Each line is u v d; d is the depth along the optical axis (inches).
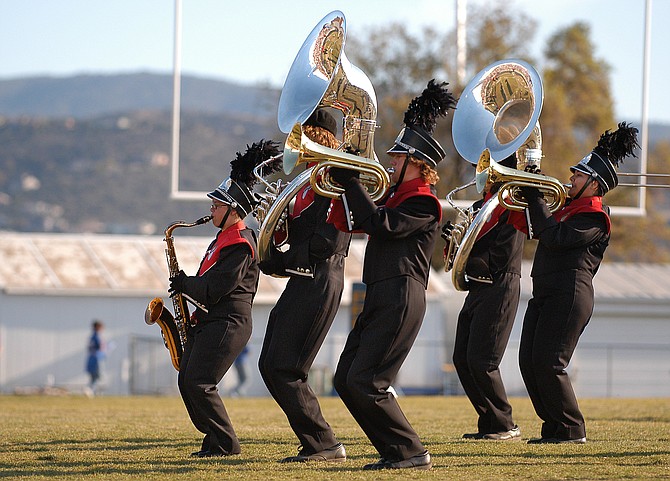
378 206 568.4
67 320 2214.6
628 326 2443.4
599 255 710.5
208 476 565.6
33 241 2448.3
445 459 625.0
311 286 604.4
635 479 550.0
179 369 666.8
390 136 2906.0
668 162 4121.6
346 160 553.0
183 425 874.1
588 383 2340.1
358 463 610.2
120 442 736.3
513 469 583.8
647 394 2337.6
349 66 590.9
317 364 2164.1
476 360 735.1
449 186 2425.0
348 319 2191.2
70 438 759.7
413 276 567.8
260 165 639.8
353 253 2445.9
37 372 2196.1
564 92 3607.3
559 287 701.9
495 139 684.7
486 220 676.1
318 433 618.2
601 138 702.5
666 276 2664.9
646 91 1510.8
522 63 674.8
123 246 2471.7
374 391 564.4
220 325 644.1
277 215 587.2
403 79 2977.4
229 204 642.8
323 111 607.5
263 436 771.4
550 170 3036.4
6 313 2188.7
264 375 615.8
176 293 654.5
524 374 725.3
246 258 639.1
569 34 3678.6
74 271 2310.5
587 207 694.5
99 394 2095.2
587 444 699.4
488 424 746.8
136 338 2158.0
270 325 617.3
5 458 653.3
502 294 731.4
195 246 2517.2
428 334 2215.8
